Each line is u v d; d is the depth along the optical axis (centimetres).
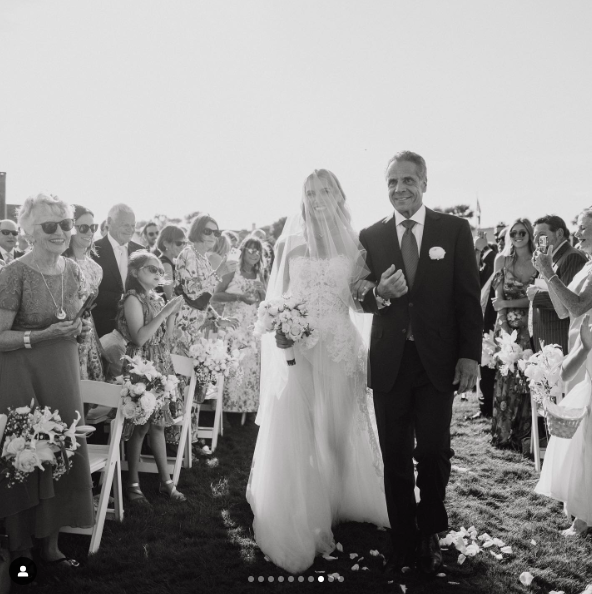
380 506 427
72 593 334
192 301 603
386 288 346
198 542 397
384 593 337
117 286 592
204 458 594
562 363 445
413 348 362
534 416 555
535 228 587
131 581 346
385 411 368
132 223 609
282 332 374
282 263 409
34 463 318
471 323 355
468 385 352
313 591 338
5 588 331
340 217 395
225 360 568
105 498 391
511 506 469
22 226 354
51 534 355
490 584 346
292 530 367
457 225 364
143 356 482
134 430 464
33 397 343
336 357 394
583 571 365
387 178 368
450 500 476
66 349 356
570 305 426
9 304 342
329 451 410
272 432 387
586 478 416
